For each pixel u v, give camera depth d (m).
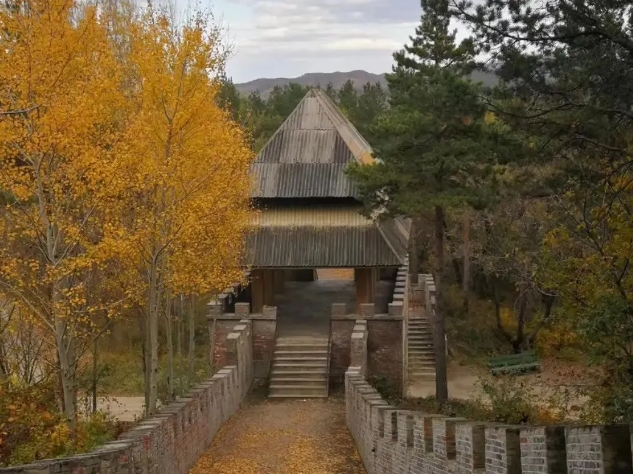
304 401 27.36
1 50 15.33
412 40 24.84
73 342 19.12
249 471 18.47
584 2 13.79
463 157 23.64
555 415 21.77
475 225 37.59
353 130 38.84
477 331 42.00
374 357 29.20
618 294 15.66
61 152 15.96
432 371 34.09
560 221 23.95
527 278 23.69
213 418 21.72
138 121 16.95
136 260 19.39
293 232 31.92
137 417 25.05
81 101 15.60
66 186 18.02
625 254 15.76
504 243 31.67
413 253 48.78
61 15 15.77
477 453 10.79
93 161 15.96
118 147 16.98
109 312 18.72
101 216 18.61
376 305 37.09
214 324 29.00
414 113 23.83
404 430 14.82
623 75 13.70
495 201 25.00
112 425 21.47
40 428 15.36
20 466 9.87
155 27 18.39
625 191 15.83
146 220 18.06
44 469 9.81
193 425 18.88
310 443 21.38
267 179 32.59
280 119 65.38
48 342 19.91
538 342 25.17
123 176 16.98
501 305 45.28
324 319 33.72
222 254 22.45
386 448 16.44
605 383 16.22
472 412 23.55
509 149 19.00
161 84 18.25
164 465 15.54
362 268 32.19
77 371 25.00
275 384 28.20
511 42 14.70
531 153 16.69
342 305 29.58
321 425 23.69
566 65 14.26
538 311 41.16
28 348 20.72
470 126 23.23
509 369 32.62
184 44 18.28
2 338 20.44
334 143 34.16
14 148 16.08
